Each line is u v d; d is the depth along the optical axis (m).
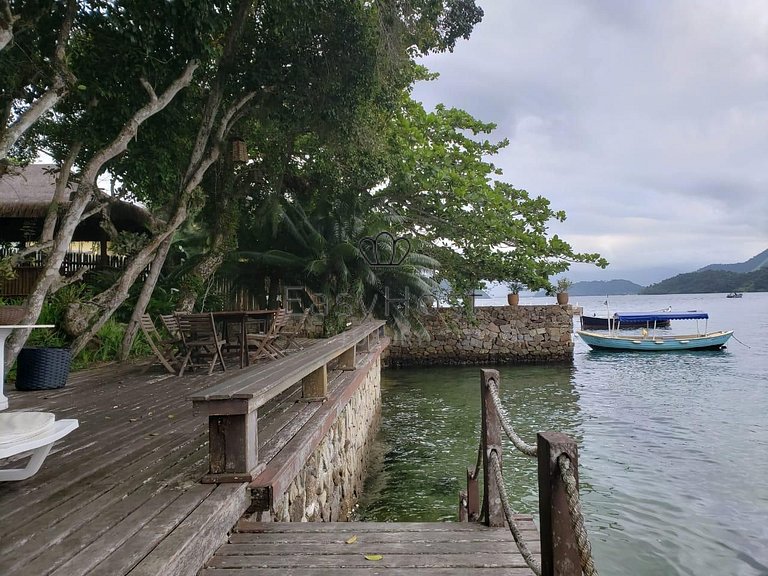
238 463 2.95
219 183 12.38
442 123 17.44
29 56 7.45
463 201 16.45
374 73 10.90
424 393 14.77
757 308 79.81
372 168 13.64
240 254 14.56
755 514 6.11
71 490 2.81
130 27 7.84
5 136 6.01
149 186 11.80
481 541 2.86
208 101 9.92
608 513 6.18
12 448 2.51
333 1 9.68
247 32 10.35
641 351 24.70
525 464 8.11
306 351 5.25
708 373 18.00
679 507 6.34
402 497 6.82
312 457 4.53
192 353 8.01
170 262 15.68
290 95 10.64
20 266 12.54
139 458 3.44
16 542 2.13
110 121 9.42
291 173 16.12
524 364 20.94
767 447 8.88
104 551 2.04
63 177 8.49
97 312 8.46
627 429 10.29
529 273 17.66
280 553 2.61
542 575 1.50
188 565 2.15
